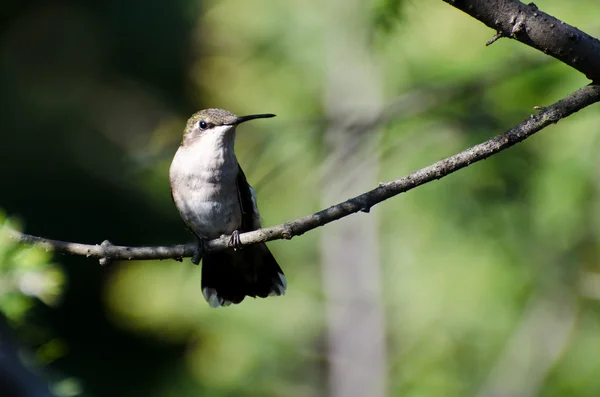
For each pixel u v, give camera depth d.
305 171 12.55
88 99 24.23
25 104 24.05
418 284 13.78
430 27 9.54
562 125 9.54
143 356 21.67
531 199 10.61
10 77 24.50
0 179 22.48
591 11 8.39
